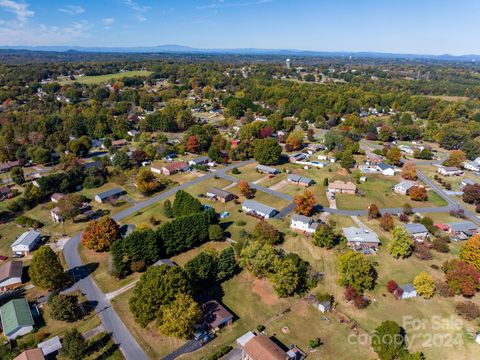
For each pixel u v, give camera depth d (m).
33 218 107.12
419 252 86.31
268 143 152.88
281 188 129.50
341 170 148.75
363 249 89.25
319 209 112.12
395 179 140.88
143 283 66.50
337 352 59.22
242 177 140.62
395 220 105.81
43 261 71.19
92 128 199.12
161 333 62.44
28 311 65.88
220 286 75.88
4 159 154.00
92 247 86.75
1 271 77.62
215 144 171.62
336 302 71.19
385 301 71.62
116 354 58.09
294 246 91.00
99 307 69.12
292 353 56.44
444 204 119.25
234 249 87.06
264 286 75.81
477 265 77.00
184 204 101.94
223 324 64.69
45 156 152.25
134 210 112.12
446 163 157.38
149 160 160.12
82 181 131.00
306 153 173.75
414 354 54.09
